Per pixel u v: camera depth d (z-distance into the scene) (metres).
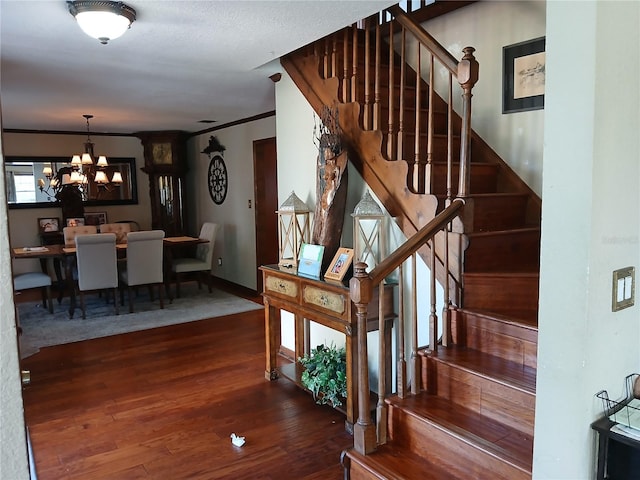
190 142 8.21
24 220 7.34
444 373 2.29
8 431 0.73
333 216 3.18
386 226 3.13
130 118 6.37
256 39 2.97
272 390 3.49
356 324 2.81
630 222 1.44
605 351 1.39
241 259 7.02
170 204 7.90
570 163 1.31
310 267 3.22
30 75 3.85
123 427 2.94
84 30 2.47
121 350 4.38
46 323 5.26
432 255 2.41
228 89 4.58
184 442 2.76
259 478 2.41
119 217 8.11
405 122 3.30
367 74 3.03
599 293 1.34
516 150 3.17
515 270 2.59
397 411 2.23
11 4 2.37
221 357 4.20
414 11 3.73
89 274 5.38
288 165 4.02
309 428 2.92
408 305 3.01
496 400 2.08
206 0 2.36
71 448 2.70
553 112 1.33
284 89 3.97
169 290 6.26
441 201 2.75
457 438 1.96
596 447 1.38
